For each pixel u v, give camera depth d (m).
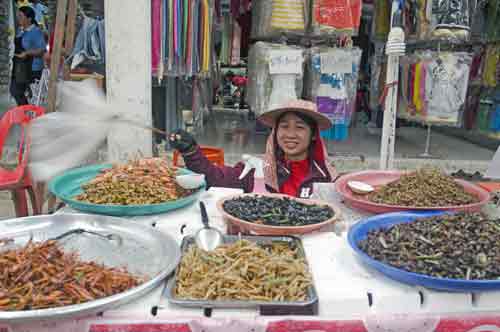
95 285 1.04
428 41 5.11
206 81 7.35
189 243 1.31
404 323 1.00
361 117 8.61
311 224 1.40
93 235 1.36
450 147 5.98
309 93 4.75
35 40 6.04
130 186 1.66
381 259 1.17
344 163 4.93
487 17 5.68
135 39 2.90
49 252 1.16
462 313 1.03
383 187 1.84
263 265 1.12
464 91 4.77
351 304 1.03
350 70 4.55
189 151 2.14
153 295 1.06
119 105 2.97
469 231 1.25
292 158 2.32
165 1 3.81
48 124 2.06
